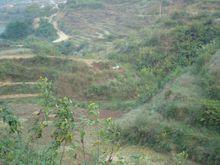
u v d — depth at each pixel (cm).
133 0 9006
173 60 4481
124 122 2597
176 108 2470
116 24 8256
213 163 2020
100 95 4066
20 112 2995
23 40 6831
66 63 4319
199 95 2584
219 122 2220
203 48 4072
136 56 4925
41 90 736
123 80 4228
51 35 8238
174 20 5859
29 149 703
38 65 4250
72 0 9812
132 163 1202
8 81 3994
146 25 7412
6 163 678
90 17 8944
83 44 7344
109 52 5916
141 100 3503
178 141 2252
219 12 5559
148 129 2423
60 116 694
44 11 10294
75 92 4053
